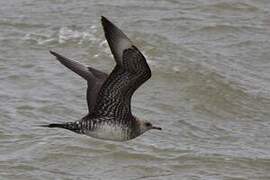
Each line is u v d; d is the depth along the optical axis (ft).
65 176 85.35
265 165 90.63
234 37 130.00
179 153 91.97
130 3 140.97
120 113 60.13
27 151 90.53
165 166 88.79
